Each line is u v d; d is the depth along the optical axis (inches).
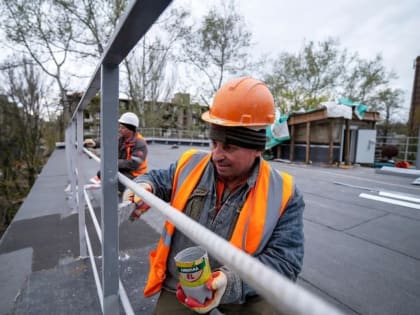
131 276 80.3
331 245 106.1
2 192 646.5
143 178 48.3
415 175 263.4
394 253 100.0
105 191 39.5
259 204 38.0
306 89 751.7
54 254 94.1
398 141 457.4
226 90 38.1
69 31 622.8
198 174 44.8
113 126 38.9
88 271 82.6
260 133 38.2
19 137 696.4
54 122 753.6
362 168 342.6
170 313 42.9
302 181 242.5
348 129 360.8
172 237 44.7
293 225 38.0
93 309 66.2
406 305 70.3
